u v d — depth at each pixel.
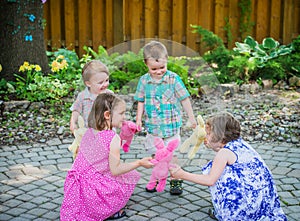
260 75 7.24
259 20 8.17
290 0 8.03
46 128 5.29
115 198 3.11
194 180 3.01
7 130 5.19
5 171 4.08
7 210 3.34
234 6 8.11
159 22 8.07
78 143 3.34
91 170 3.12
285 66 7.39
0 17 6.52
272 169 4.12
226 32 8.17
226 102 6.25
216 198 3.04
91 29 8.16
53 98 6.12
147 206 3.41
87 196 3.06
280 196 3.57
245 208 2.95
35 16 6.57
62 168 4.18
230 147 3.05
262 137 5.03
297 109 5.90
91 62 3.24
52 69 6.33
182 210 3.35
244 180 2.98
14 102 5.85
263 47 7.68
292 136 5.03
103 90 3.24
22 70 6.20
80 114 3.31
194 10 8.03
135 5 8.06
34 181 3.87
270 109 5.92
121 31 8.06
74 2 8.11
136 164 3.07
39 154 4.53
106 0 7.99
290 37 8.16
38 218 3.23
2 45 6.53
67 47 8.14
